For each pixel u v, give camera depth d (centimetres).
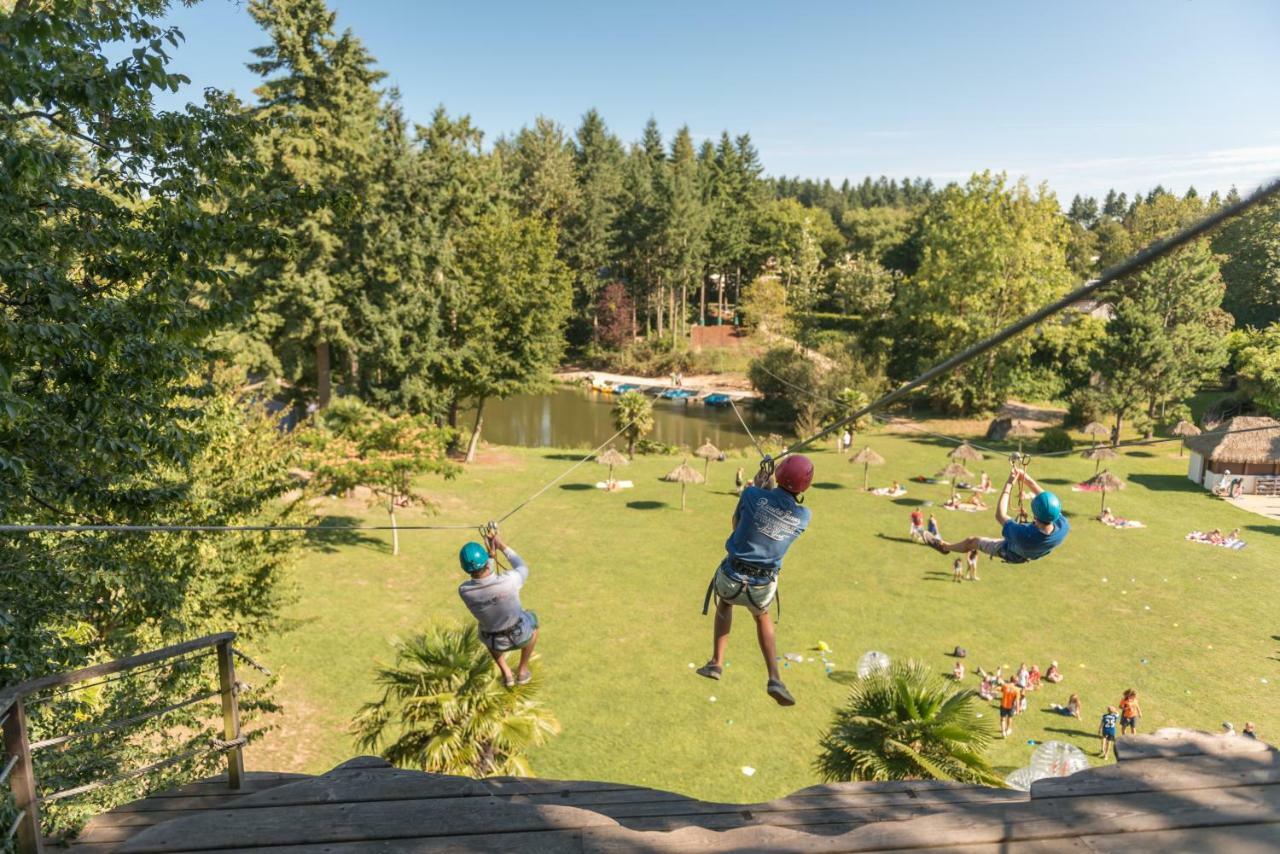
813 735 2219
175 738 1454
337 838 421
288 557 1780
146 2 977
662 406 8850
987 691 2452
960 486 5138
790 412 7769
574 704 2358
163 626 1340
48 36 848
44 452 989
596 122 12431
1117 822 381
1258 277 7188
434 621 1691
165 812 596
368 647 2659
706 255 11688
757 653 2712
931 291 7400
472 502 4644
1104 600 3234
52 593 1060
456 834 418
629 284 11575
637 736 2194
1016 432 6378
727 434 7406
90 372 934
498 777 566
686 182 10594
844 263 11656
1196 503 4772
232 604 1645
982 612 3102
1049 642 2844
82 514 1113
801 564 3628
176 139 998
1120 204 15988
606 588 3306
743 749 2144
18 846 519
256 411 1997
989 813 398
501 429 7600
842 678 2547
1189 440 5231
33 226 891
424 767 1416
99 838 556
